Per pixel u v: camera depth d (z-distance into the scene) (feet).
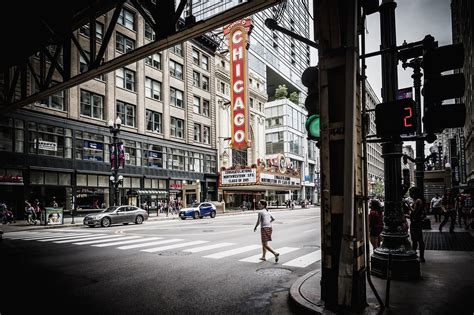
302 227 63.36
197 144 140.36
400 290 18.90
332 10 16.84
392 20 23.38
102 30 102.78
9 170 79.66
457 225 59.31
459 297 17.47
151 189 116.88
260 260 31.04
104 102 104.12
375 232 28.35
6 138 79.77
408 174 37.22
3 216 76.28
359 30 17.72
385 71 23.29
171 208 116.88
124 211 76.07
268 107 228.22
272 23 17.78
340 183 16.47
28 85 84.28
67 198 91.15
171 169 125.59
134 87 114.83
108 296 20.02
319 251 35.65
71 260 31.65
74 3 37.17
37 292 20.94
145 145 116.26
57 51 42.88
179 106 133.49
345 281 15.52
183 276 24.94
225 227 65.82
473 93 115.34
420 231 26.76
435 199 67.67
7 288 21.90
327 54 16.97
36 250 38.06
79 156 95.14
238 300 19.10
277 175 153.07
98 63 35.78
